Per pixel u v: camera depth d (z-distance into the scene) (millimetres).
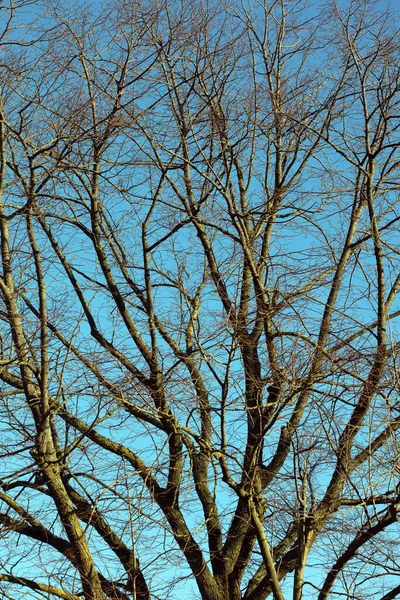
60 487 8898
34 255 9383
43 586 8516
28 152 9195
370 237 9953
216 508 10008
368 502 8492
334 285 9742
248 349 9305
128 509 8406
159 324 9680
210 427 9461
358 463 9031
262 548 8992
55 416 9469
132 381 8930
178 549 8805
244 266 9711
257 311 9078
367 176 9719
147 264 10250
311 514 8586
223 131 10062
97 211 10312
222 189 9797
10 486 9086
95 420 8945
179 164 10367
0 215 9359
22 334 9094
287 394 8852
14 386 9680
